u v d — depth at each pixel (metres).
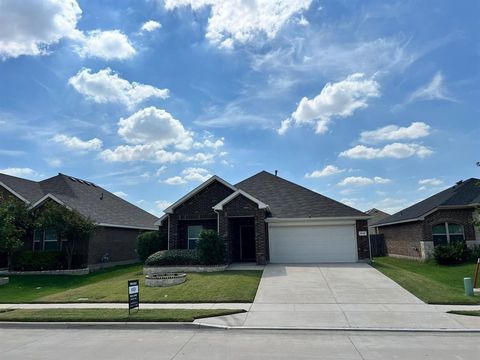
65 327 10.51
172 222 23.06
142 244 23.52
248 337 9.03
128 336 9.30
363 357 7.31
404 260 26.84
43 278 20.78
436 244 24.42
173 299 13.36
